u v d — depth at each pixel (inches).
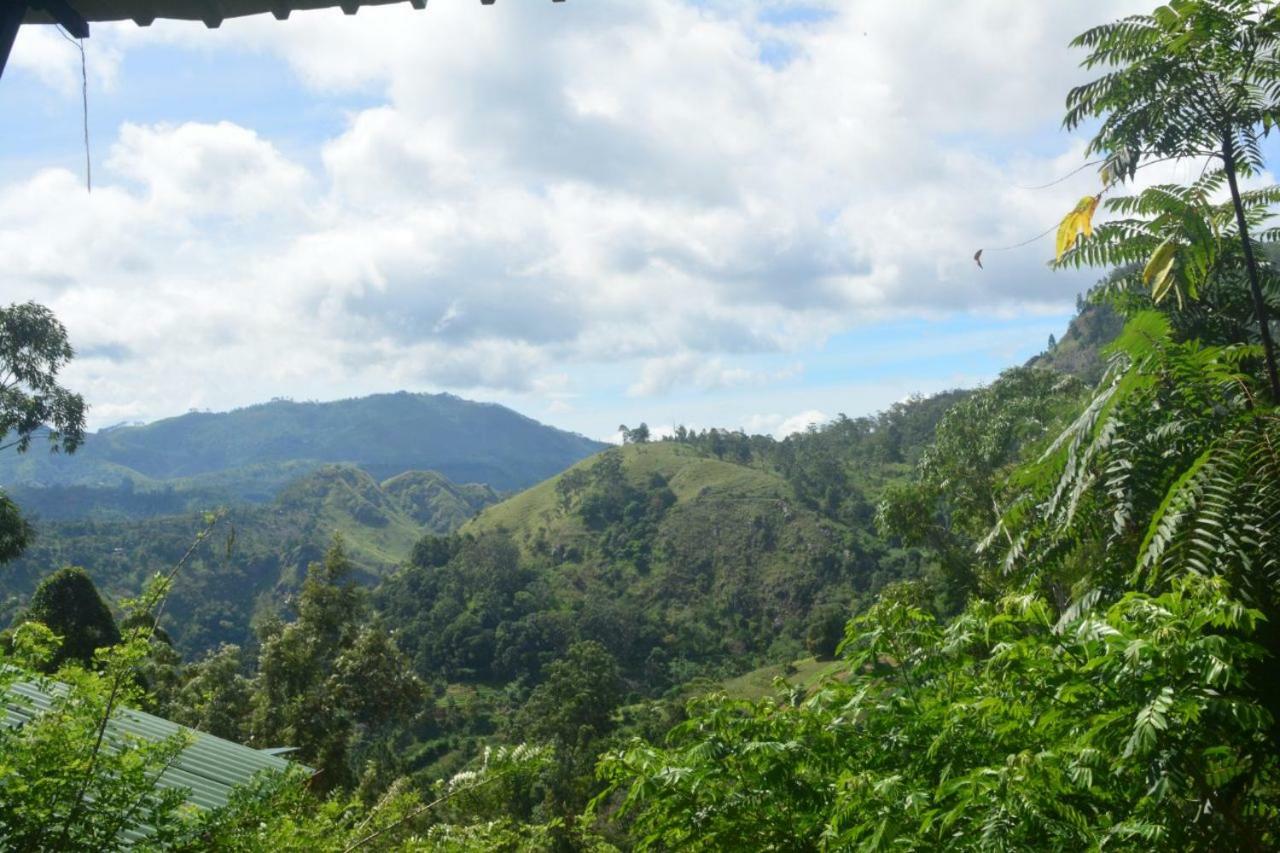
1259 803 121.3
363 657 955.3
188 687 871.7
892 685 162.6
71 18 96.6
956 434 860.6
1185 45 169.0
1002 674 139.9
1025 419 806.5
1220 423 150.8
